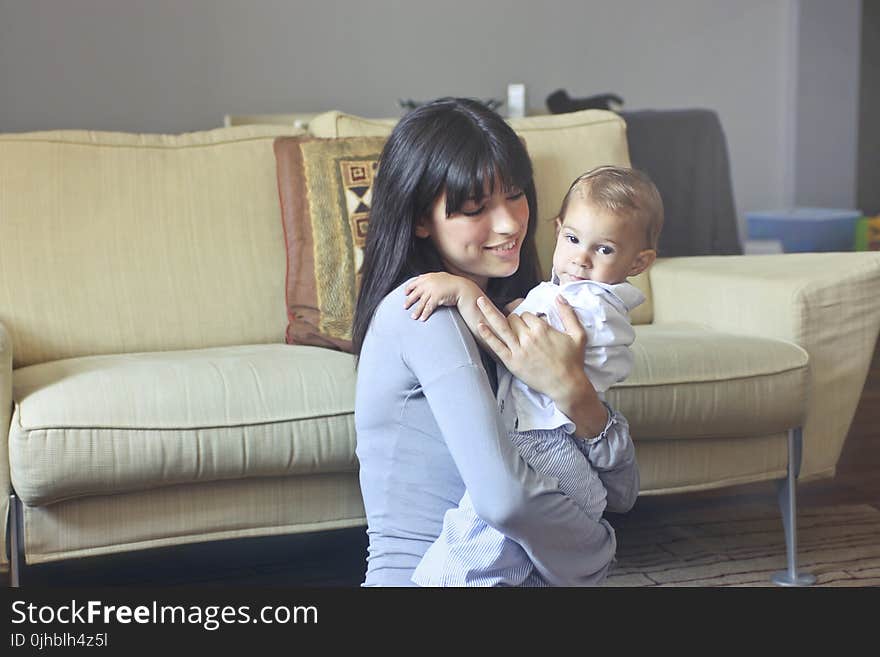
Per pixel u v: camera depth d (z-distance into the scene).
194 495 1.95
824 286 2.34
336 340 2.34
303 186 2.46
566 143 2.78
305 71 5.56
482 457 1.24
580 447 1.38
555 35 6.04
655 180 4.25
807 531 2.58
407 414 1.36
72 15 5.12
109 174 2.47
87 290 2.38
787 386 2.24
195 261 2.47
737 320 2.45
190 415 1.89
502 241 1.41
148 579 2.34
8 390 1.83
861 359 2.39
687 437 2.23
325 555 2.48
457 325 1.32
